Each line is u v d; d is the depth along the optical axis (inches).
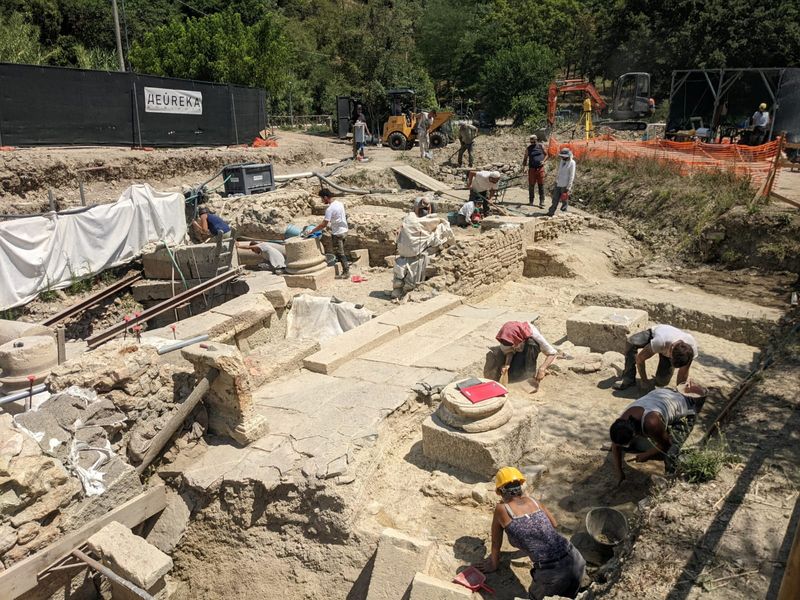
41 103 568.4
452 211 571.8
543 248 450.3
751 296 377.7
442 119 888.9
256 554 200.5
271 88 1122.7
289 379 276.8
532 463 221.0
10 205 488.1
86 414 202.7
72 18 1354.6
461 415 214.2
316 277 435.8
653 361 290.4
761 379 231.8
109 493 195.9
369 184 705.0
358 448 212.4
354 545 188.4
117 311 464.4
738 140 721.0
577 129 916.6
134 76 649.6
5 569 167.2
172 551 208.5
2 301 394.0
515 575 173.5
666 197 533.3
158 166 649.6
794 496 158.4
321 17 1737.2
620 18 1418.6
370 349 303.3
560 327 342.6
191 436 224.5
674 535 149.9
